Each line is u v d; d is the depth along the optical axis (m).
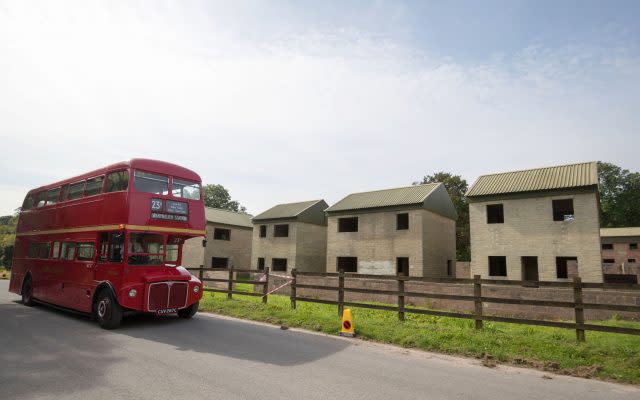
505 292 15.77
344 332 9.41
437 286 17.62
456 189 43.28
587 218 20.44
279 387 5.40
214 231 42.28
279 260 37.91
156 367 6.28
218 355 7.15
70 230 12.46
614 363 6.79
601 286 7.89
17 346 7.61
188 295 11.20
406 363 6.98
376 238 29.44
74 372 5.95
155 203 10.79
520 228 22.34
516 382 6.01
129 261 10.17
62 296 12.23
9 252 47.72
